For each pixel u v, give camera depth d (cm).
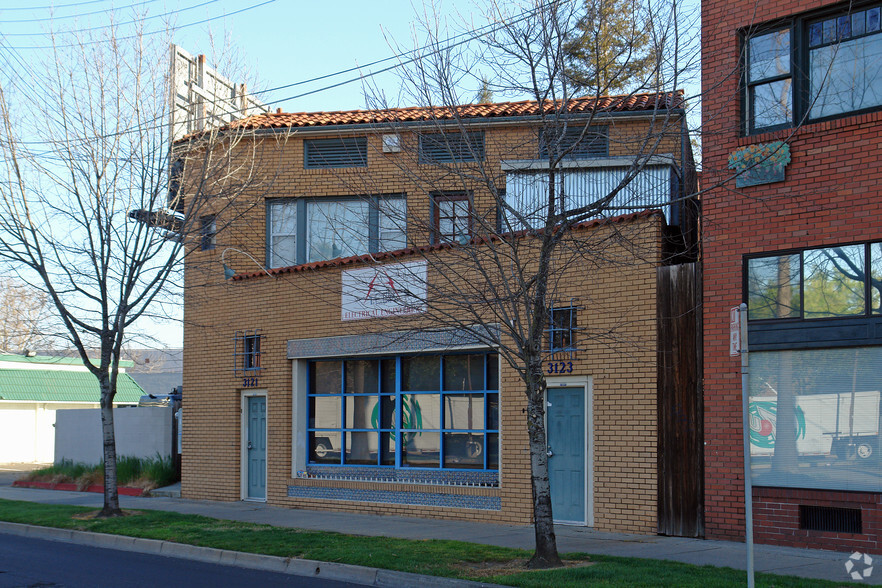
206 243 1805
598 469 1355
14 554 1318
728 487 1222
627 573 955
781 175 1216
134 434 2302
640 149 1177
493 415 1531
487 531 1370
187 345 2042
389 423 1691
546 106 1605
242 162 1894
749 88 1280
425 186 1666
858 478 1116
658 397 1306
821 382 1161
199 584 1045
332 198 1930
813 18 1229
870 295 1130
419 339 1545
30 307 3425
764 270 1229
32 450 3650
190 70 1945
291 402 1822
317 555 1152
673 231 1495
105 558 1273
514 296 1082
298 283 1811
